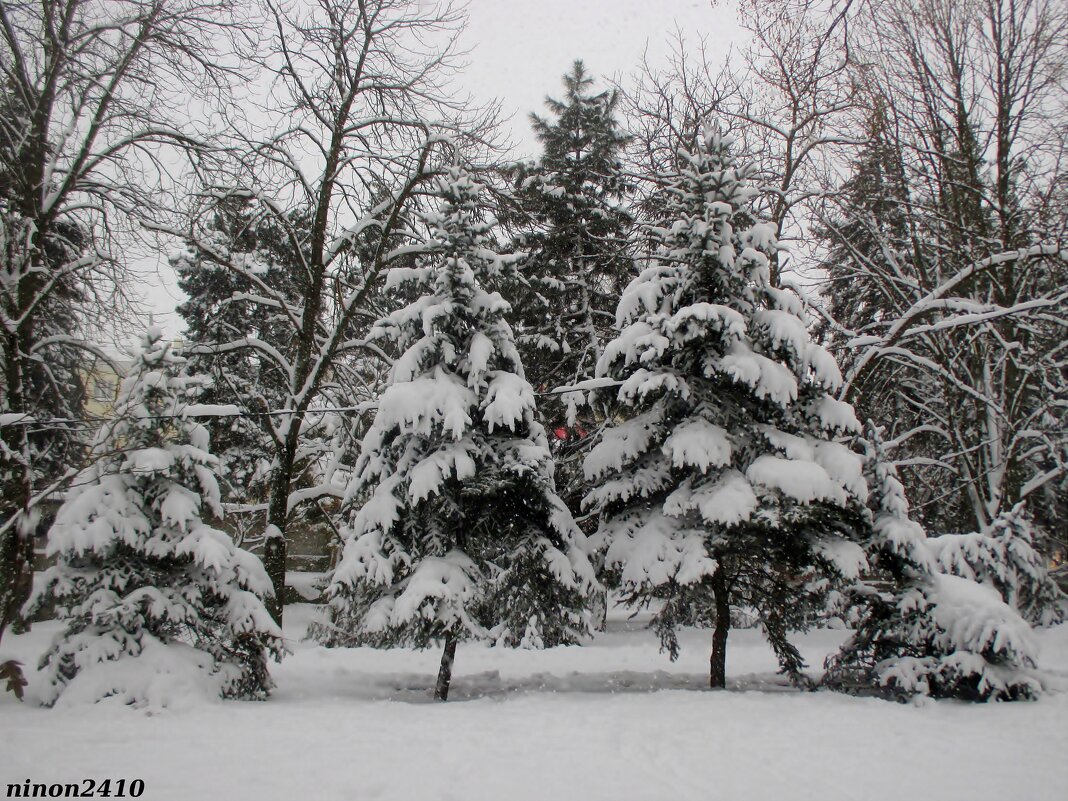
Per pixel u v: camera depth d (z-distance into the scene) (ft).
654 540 34.27
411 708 29.17
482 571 35.50
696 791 17.42
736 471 34.27
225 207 53.36
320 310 58.29
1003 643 30.99
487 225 38.70
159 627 30.60
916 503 74.64
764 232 37.17
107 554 29.76
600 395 40.32
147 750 20.71
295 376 54.08
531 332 64.64
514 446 35.70
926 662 32.27
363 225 54.29
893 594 35.12
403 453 35.70
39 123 46.37
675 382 34.47
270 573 51.65
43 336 54.13
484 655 51.31
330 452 69.10
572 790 17.39
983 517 60.39
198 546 30.50
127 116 48.37
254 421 66.90
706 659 49.98
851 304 75.31
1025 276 60.90
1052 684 34.60
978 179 64.18
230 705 29.30
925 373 68.28
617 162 71.10
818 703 29.78
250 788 17.11
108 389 51.39
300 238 59.00
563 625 36.40
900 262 71.72
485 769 19.19
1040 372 60.34
